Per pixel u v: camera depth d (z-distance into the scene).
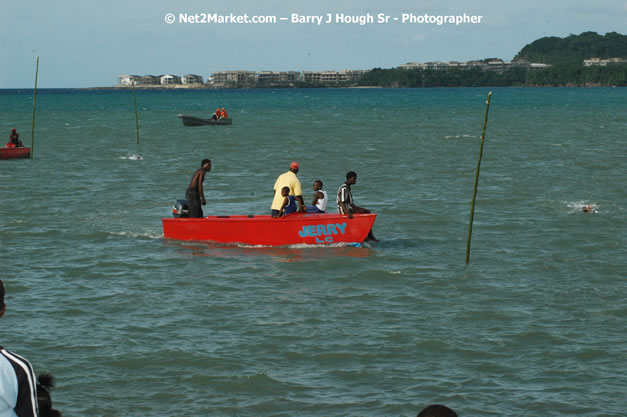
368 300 22.06
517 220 34.38
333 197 42.78
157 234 31.75
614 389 15.74
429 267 25.95
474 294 22.62
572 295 22.45
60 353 17.69
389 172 53.38
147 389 15.83
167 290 23.16
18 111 181.75
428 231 32.34
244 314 20.70
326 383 16.14
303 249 28.83
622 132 94.12
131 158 63.97
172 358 17.41
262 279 24.50
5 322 19.88
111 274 25.09
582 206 37.88
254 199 42.44
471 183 46.94
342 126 113.75
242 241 29.69
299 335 18.97
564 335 18.92
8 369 6.28
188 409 14.93
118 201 40.72
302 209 30.11
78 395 15.47
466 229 32.62
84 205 39.16
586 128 103.50
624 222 33.69
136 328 19.48
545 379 16.28
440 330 19.34
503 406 14.98
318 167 57.44
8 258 27.19
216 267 26.08
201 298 22.27
